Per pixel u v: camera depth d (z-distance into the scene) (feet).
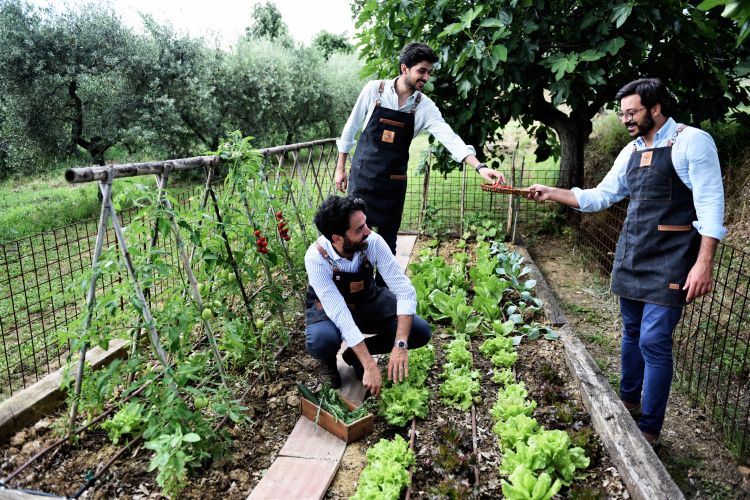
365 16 18.54
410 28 19.38
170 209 9.12
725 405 10.41
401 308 10.27
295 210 14.67
